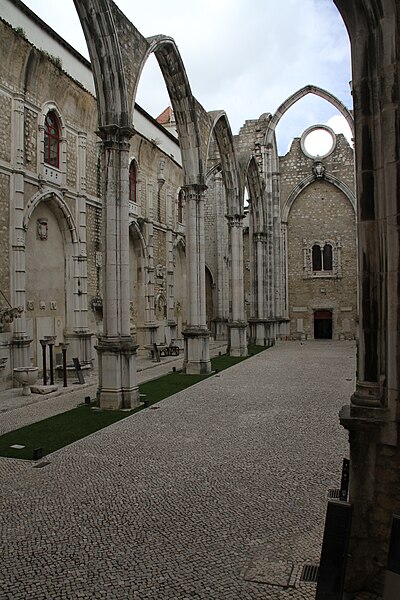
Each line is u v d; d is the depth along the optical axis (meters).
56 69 19.05
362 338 5.17
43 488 7.78
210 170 29.78
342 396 15.06
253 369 21.83
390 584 4.03
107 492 7.57
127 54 14.48
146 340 27.83
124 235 14.21
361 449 4.99
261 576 5.13
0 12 17.02
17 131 17.42
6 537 6.11
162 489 7.66
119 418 12.54
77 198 21.25
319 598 4.40
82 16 13.63
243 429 11.30
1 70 16.77
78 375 18.12
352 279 39.16
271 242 37.22
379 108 5.10
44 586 5.00
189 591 4.88
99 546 5.84
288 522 6.42
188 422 12.04
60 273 20.75
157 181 30.17
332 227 39.62
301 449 9.66
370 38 5.18
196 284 20.77
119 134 14.12
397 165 4.93
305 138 39.94
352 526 4.95
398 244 4.91
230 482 7.93
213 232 41.16
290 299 40.41
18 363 17.17
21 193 17.50
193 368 20.59
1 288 16.81
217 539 5.98
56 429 11.48
